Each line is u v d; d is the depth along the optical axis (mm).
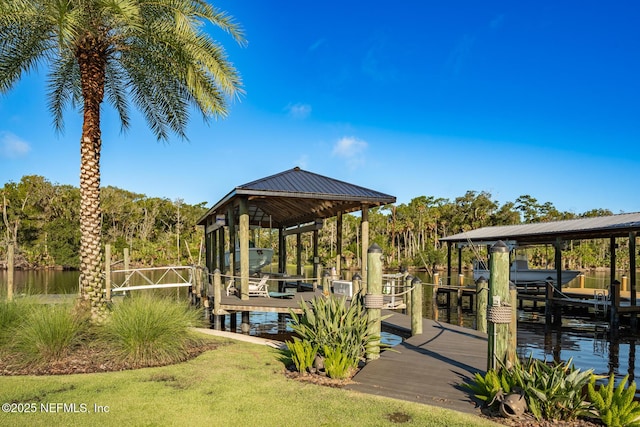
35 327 6441
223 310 10773
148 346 6621
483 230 26531
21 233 48312
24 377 5680
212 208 15344
